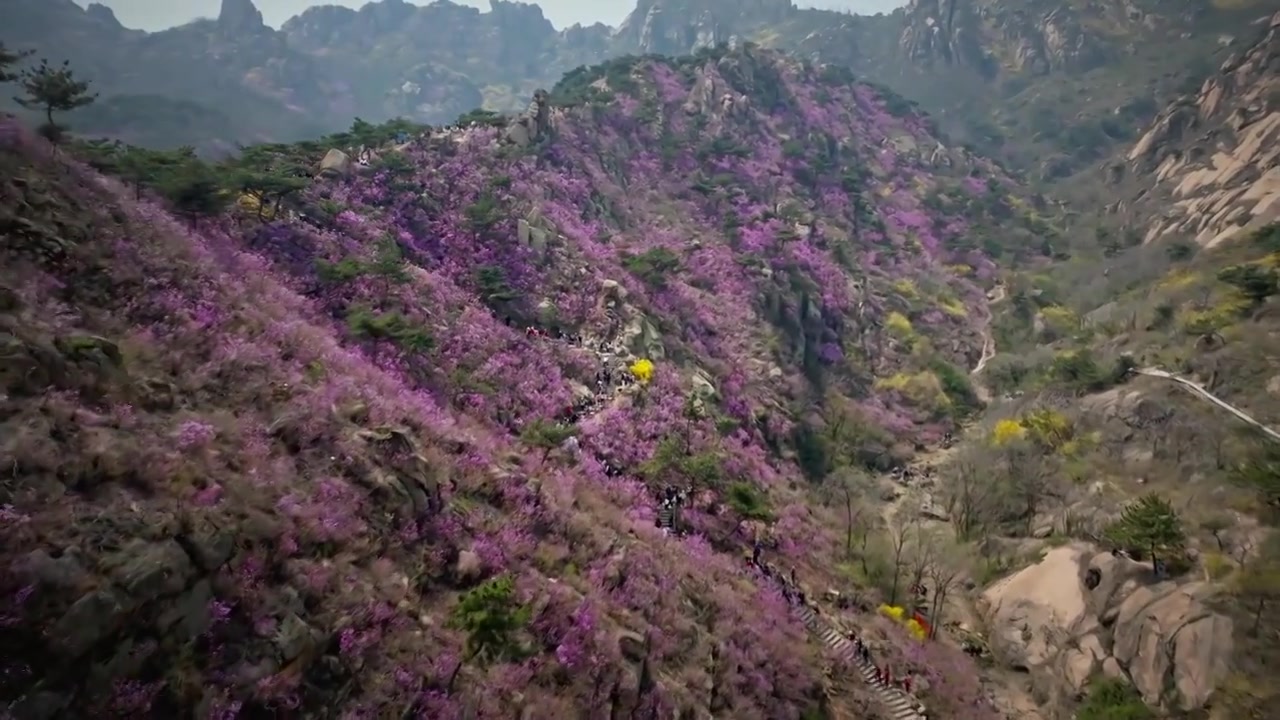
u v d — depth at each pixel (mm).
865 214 127625
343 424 28688
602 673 25547
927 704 38312
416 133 81562
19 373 20531
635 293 71875
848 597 46250
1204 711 36500
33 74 42906
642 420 54719
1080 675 41562
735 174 118562
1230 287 79250
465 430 38781
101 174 43312
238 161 65000
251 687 18312
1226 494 48781
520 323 61469
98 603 16562
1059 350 86312
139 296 30156
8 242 28000
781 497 56844
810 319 88188
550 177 87875
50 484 18375
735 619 35219
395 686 20922
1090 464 58781
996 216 148625
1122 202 148125
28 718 14867
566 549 31734
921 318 102812
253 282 42750
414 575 25219
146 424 22719
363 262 54031
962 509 59031
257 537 21203
